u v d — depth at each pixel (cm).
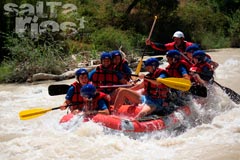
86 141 656
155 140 680
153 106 734
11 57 1558
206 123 786
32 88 1212
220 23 2798
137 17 2495
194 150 623
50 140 672
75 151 623
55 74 1399
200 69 877
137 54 1909
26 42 1468
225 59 1766
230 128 738
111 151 622
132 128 681
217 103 894
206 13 2819
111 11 2397
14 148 647
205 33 2641
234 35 2659
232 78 1262
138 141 664
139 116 715
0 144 668
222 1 2983
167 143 664
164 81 734
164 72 760
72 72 1380
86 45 1791
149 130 694
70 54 1600
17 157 609
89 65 1488
